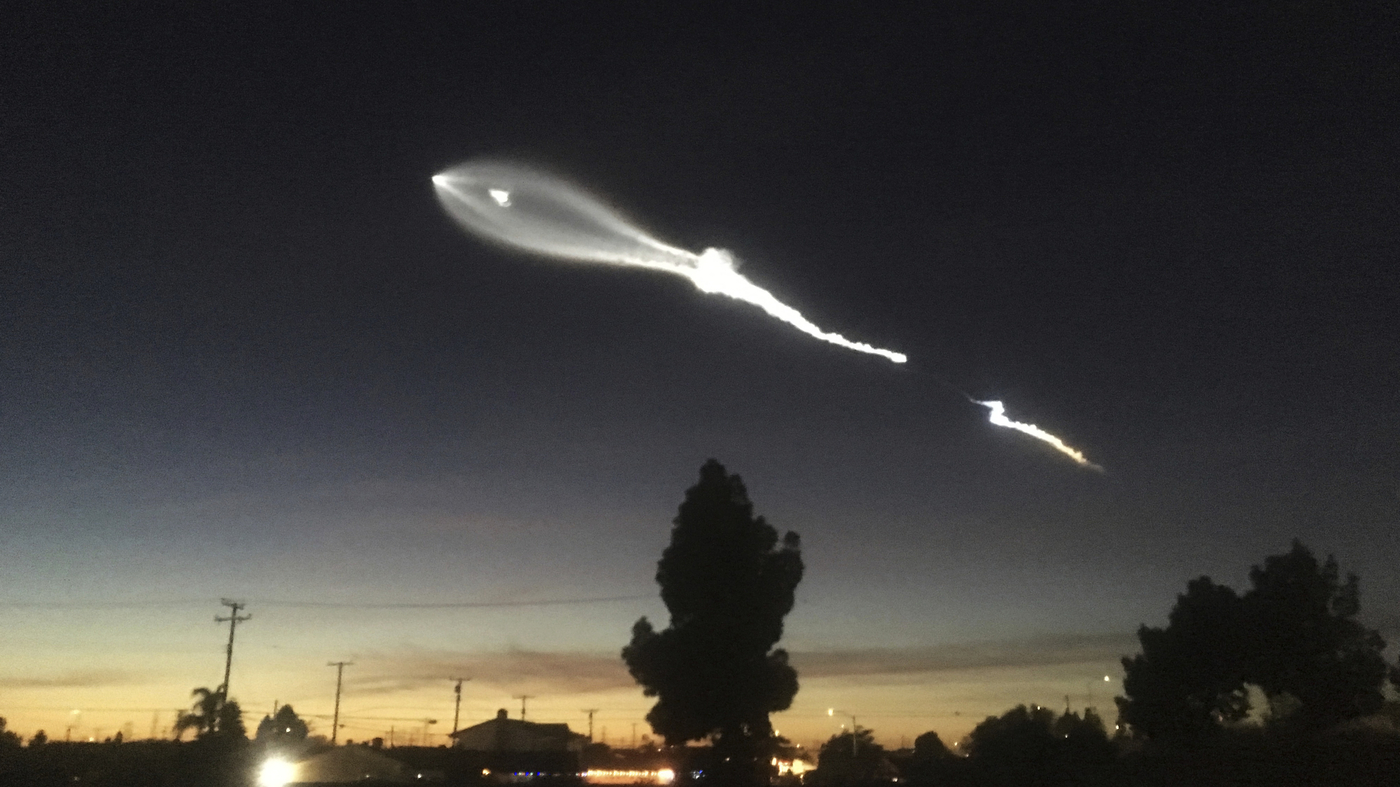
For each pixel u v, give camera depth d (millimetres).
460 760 85562
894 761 93000
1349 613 51406
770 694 44344
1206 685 52906
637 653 45438
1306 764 40250
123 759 67312
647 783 53156
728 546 45344
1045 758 48188
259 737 95875
